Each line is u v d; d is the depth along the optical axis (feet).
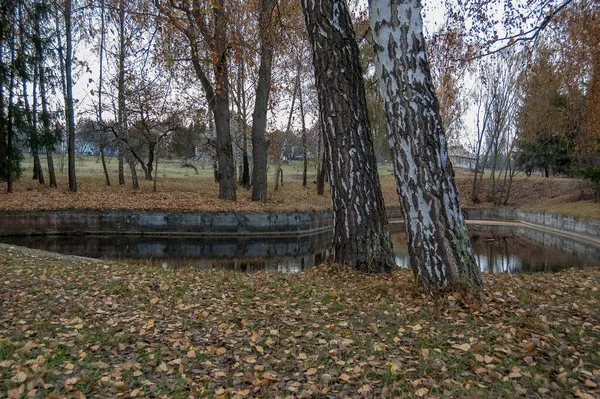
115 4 55.11
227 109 75.82
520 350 12.39
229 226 68.23
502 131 139.44
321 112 24.71
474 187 136.98
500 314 15.58
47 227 62.13
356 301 18.35
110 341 13.65
